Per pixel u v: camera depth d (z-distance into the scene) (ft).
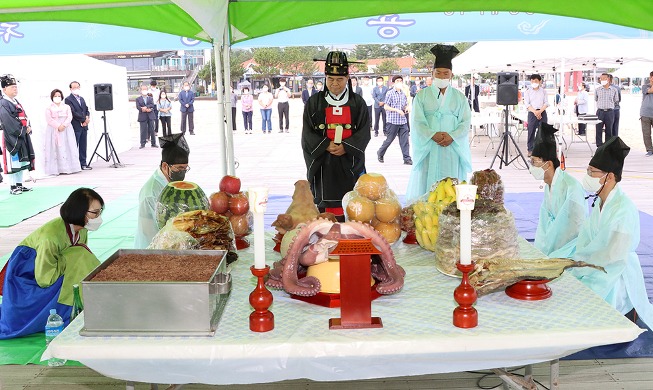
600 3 14.47
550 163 11.35
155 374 5.89
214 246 7.77
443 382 9.85
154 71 153.48
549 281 6.64
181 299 5.71
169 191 9.05
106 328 5.76
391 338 5.68
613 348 10.77
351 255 5.83
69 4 13.16
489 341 5.67
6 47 17.29
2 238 20.48
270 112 61.05
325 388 9.69
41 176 34.60
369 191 8.66
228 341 5.65
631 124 65.98
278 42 18.21
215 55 14.83
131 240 19.53
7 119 28.30
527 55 34.09
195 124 78.84
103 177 34.27
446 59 16.96
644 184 27.53
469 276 6.72
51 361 10.53
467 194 5.70
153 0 14.05
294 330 5.92
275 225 8.66
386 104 36.04
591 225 10.38
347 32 18.12
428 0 14.83
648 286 13.93
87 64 41.24
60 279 11.42
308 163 13.94
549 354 5.94
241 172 34.60
